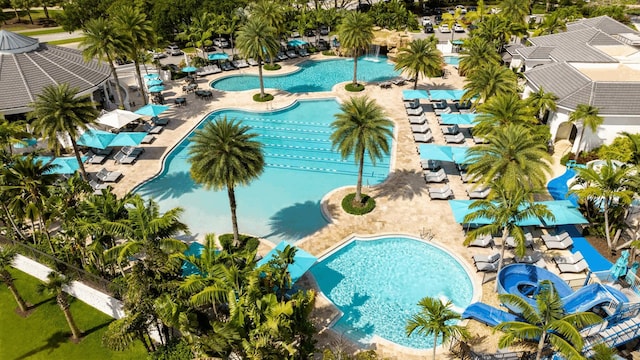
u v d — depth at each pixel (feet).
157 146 151.84
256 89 197.26
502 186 95.09
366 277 100.53
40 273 102.68
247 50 174.60
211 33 230.48
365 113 110.11
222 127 95.45
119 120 148.15
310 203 125.29
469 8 315.58
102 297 92.73
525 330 66.33
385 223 115.44
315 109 181.06
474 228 111.04
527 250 104.99
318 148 153.48
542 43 190.70
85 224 81.35
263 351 63.93
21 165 94.43
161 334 82.43
